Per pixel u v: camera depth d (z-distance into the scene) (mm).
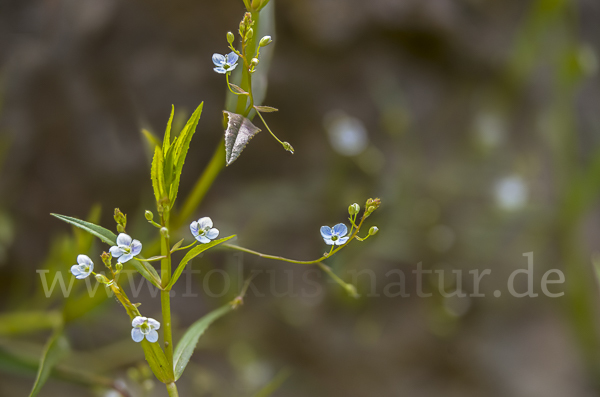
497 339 1047
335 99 1077
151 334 559
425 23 1122
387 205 1021
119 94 1005
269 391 667
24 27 1023
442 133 1128
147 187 990
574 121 1227
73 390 878
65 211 991
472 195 1094
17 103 986
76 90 997
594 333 1056
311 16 1060
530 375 1022
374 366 1014
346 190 1024
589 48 1259
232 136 578
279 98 1052
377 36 1107
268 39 582
